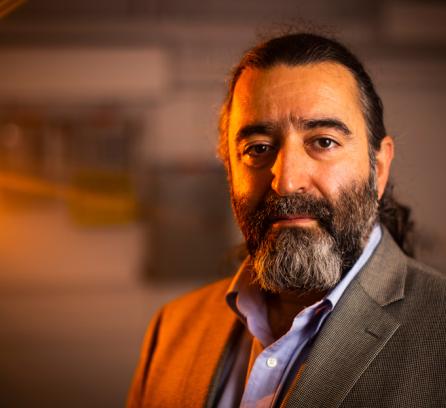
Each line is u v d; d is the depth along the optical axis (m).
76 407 3.83
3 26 3.51
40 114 3.77
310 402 0.88
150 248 3.88
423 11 3.62
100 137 3.79
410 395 0.83
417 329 0.89
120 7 3.57
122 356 3.89
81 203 3.83
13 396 3.80
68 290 3.88
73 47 3.68
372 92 1.04
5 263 3.84
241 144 0.98
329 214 0.92
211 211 3.83
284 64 0.96
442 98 3.87
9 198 3.79
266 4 3.61
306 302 1.02
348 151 0.94
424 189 3.90
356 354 0.89
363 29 3.62
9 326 3.84
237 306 1.08
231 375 1.08
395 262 1.02
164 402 1.13
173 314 1.29
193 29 3.63
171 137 3.87
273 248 0.92
